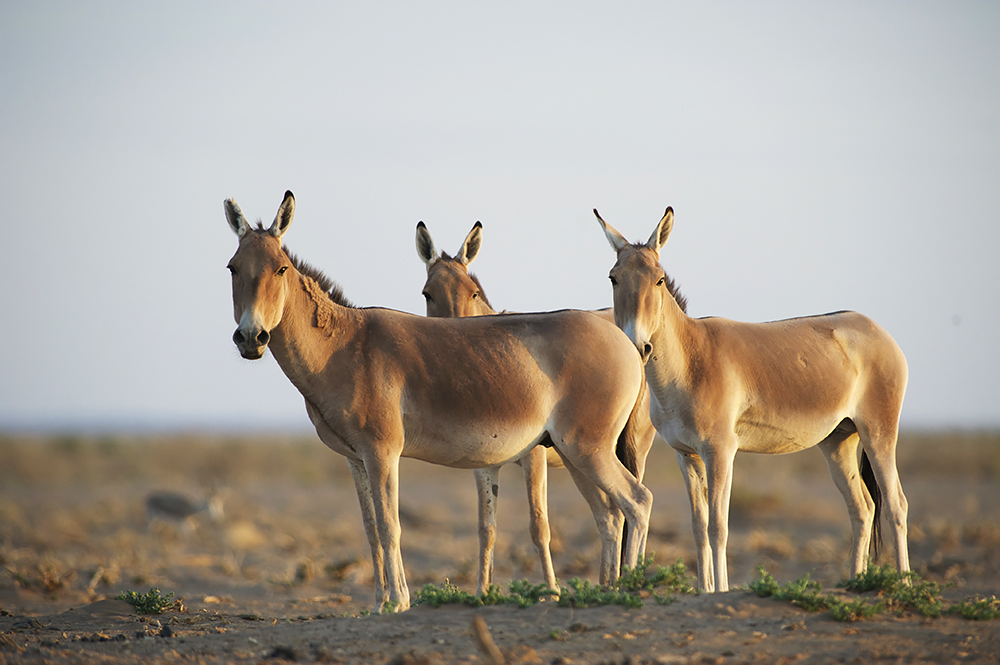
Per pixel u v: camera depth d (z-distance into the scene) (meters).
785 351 35.28
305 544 68.69
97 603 37.44
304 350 30.05
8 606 42.28
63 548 67.56
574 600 28.58
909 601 28.03
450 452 31.28
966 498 95.88
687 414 33.41
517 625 26.61
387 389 30.20
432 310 42.66
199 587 50.38
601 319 33.06
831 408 35.69
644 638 24.94
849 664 22.48
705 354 33.75
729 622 26.31
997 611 27.22
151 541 73.12
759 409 34.62
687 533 71.62
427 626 27.00
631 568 31.28
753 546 62.88
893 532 35.78
